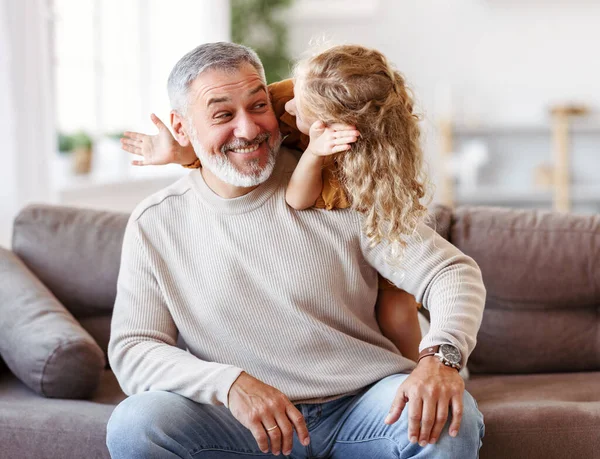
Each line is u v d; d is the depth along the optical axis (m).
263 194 1.62
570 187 5.82
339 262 1.59
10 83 3.13
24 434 1.75
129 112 4.93
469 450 1.36
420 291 1.56
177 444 1.42
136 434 1.40
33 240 2.32
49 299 2.11
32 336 1.96
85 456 1.71
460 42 5.91
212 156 1.58
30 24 3.29
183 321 1.62
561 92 5.82
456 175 5.78
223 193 1.64
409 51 5.98
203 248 1.63
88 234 2.32
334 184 1.58
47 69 3.44
